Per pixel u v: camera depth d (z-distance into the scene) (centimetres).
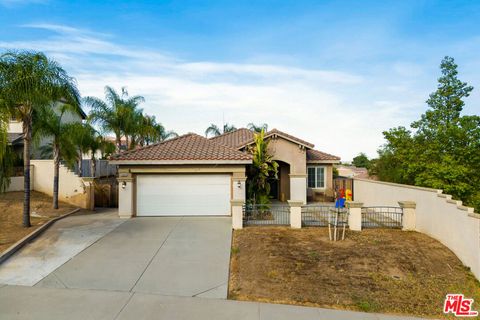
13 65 1080
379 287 799
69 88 1215
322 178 2141
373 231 1241
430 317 689
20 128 2361
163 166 1476
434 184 1595
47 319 587
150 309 642
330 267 891
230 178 1513
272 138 1930
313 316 646
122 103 2483
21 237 1054
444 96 1836
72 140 1667
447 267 938
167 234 1168
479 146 1583
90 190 1697
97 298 680
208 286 759
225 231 1213
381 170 2397
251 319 620
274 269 870
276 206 1800
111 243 1054
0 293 689
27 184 1185
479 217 891
